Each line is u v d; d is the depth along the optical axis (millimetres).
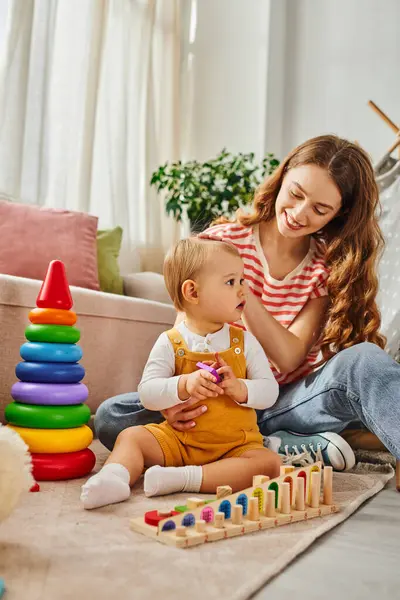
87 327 1732
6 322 1517
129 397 1411
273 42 3359
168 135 3215
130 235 2861
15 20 2152
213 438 1196
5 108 2135
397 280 1925
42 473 1169
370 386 1211
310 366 1494
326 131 3260
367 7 3211
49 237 2096
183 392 1172
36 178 2279
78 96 2537
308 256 1521
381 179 2121
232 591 681
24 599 637
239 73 3432
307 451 1336
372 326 1478
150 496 1062
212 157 3453
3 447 810
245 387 1196
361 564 802
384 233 2023
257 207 1505
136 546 808
